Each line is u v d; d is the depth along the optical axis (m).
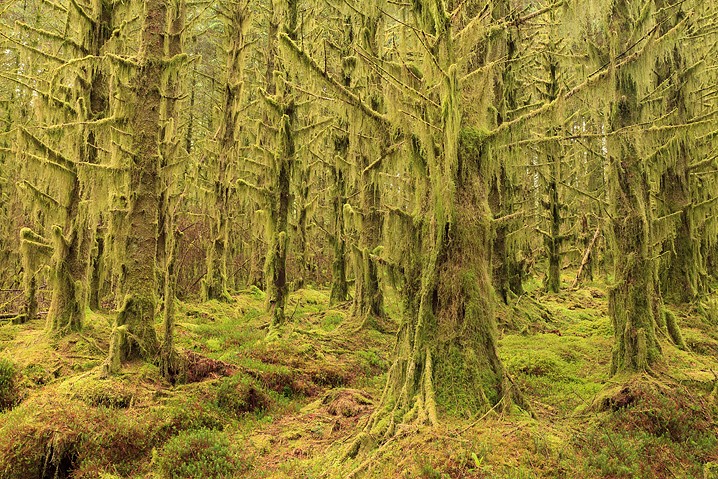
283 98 12.65
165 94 10.15
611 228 7.80
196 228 20.81
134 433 6.09
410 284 6.45
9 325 11.66
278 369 9.00
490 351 5.83
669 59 11.43
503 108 12.39
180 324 12.85
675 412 5.55
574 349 10.14
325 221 28.98
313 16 13.44
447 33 5.90
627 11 7.83
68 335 9.59
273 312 11.97
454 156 5.66
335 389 8.41
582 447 4.93
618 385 6.75
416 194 6.55
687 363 7.59
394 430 5.23
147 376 7.62
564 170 17.91
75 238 10.08
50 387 7.50
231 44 18.14
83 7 12.36
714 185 13.47
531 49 14.20
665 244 12.00
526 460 4.46
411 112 6.02
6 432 5.75
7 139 17.03
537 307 14.14
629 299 7.29
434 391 5.54
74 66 10.48
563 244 19.91
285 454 6.04
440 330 5.82
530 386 7.93
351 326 13.09
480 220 6.05
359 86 11.65
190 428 6.55
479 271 5.96
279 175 12.22
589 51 8.16
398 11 9.19
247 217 22.12
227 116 17.86
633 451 4.77
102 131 9.24
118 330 7.80
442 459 4.34
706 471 4.44
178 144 9.86
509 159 6.58
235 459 5.66
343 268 17.80
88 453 5.70
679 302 11.78
